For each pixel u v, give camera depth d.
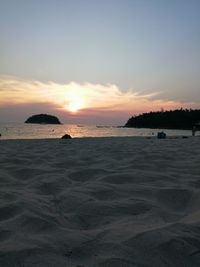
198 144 12.70
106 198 3.50
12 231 2.40
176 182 4.27
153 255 2.00
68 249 2.08
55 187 3.97
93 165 5.87
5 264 1.86
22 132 43.03
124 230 2.43
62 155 7.71
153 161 6.22
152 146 11.38
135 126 109.31
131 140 17.02
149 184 4.11
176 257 1.99
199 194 3.46
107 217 2.86
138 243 2.15
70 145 12.00
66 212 3.00
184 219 2.76
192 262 1.96
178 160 6.53
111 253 2.02
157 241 2.15
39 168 5.32
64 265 1.85
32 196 3.49
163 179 4.42
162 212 2.99
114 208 3.06
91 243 2.18
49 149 9.77
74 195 3.50
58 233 2.37
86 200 3.32
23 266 1.84
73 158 6.90
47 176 4.66
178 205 3.31
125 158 7.02
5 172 5.04
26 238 2.25
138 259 1.95
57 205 3.21
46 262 1.89
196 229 2.38
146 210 3.05
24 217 2.67
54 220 2.69
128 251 2.04
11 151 8.91
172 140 17.02
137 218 2.81
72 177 4.71
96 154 7.92
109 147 10.67
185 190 3.65
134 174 4.62
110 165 5.80
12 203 3.08
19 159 6.56
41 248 2.06
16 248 2.05
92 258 1.96
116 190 3.74
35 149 9.77
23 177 4.80
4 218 2.76
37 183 4.16
